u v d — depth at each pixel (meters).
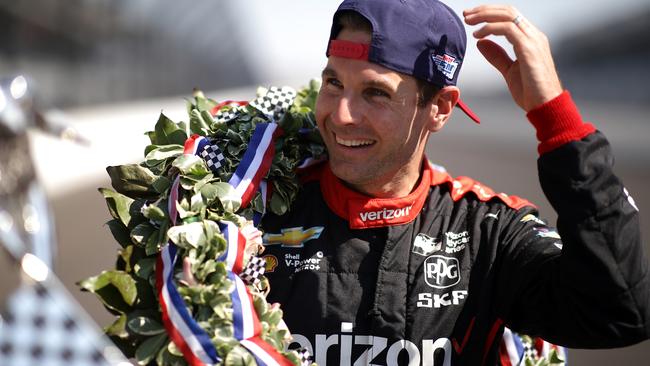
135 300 3.60
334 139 3.93
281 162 4.06
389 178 3.98
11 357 2.63
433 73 3.91
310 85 4.62
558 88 3.67
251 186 3.93
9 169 3.00
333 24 3.89
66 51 47.31
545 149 3.61
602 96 63.31
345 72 3.80
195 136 4.03
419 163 4.10
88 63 51.53
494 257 3.94
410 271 3.91
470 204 4.14
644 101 55.16
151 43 67.00
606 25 62.75
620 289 3.53
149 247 3.67
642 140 32.19
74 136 3.23
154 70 68.69
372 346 3.80
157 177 3.86
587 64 68.19
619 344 3.67
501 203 4.14
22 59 40.59
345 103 3.80
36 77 41.94
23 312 2.65
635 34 57.22
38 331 2.66
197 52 81.31
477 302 3.89
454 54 4.00
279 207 4.01
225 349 3.46
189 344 3.43
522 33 3.72
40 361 2.66
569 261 3.58
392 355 3.79
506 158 25.59
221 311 3.50
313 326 3.84
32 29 41.62
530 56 3.69
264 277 3.83
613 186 3.56
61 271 9.91
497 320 3.91
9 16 38.41
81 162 19.69
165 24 69.00
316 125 4.32
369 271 3.92
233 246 3.68
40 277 2.68
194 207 3.73
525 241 3.92
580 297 3.61
